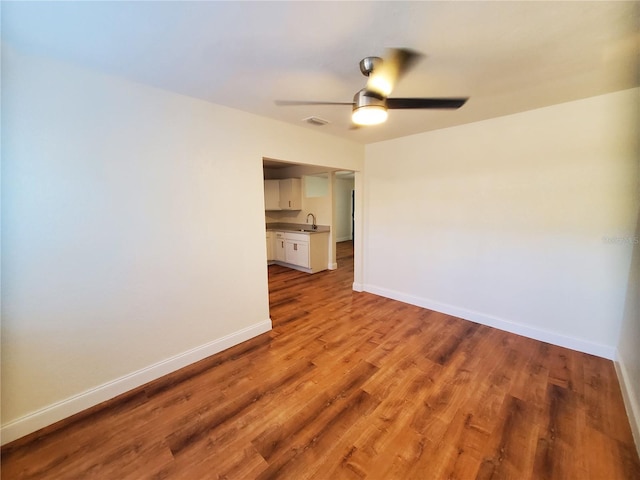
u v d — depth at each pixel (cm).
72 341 180
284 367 233
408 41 148
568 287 254
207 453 154
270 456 152
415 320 322
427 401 192
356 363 238
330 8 122
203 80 194
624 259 227
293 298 403
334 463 148
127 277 201
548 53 160
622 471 141
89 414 182
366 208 409
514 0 118
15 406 163
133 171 198
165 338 223
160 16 127
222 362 242
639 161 214
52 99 164
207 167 237
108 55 161
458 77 190
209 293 248
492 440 160
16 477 141
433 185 334
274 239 631
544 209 260
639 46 153
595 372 220
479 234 303
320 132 327
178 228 225
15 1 115
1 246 154
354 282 434
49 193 167
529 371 223
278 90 211
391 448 156
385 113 165
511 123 270
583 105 233
